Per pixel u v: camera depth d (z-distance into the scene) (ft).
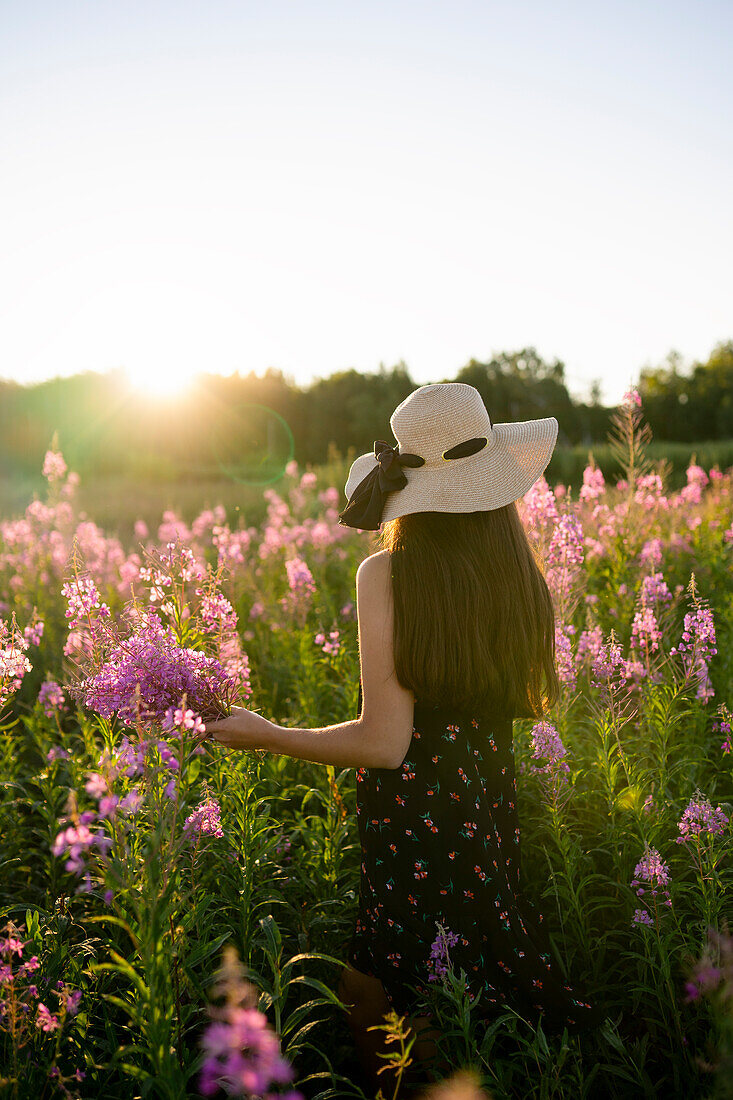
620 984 8.14
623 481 23.99
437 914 6.55
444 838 6.51
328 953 8.58
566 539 12.51
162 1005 5.03
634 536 19.81
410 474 6.77
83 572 7.91
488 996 6.60
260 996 5.95
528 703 7.02
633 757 10.45
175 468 101.19
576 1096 6.60
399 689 6.33
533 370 249.55
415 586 6.31
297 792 11.62
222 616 9.15
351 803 10.92
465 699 6.42
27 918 6.99
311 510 36.60
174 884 5.27
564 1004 6.88
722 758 11.10
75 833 4.66
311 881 9.29
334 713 14.49
